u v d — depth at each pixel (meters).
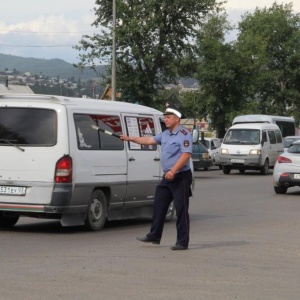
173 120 13.99
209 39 66.75
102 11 50.84
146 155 18.62
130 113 18.31
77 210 16.41
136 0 50.16
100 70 51.78
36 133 16.23
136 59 50.38
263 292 10.42
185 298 9.84
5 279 10.82
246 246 15.07
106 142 17.28
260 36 82.69
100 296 9.83
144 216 19.06
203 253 13.91
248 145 45.38
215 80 67.19
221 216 21.25
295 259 13.53
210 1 50.59
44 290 10.12
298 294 10.35
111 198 17.52
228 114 67.50
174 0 49.66
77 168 16.23
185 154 13.87
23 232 16.69
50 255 13.18
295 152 29.45
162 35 50.56
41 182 16.05
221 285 10.83
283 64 96.62
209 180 39.12
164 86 51.88
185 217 14.17
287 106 98.06
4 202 16.31
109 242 15.15
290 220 20.36
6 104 16.56
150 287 10.52
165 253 13.74
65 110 16.22
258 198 27.73
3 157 16.33
